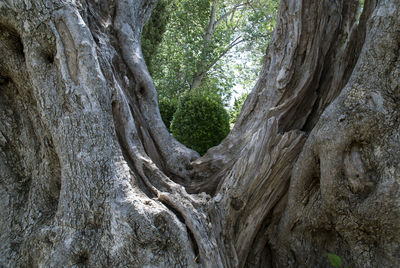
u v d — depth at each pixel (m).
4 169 3.59
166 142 4.59
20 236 3.29
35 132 3.65
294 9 4.08
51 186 3.45
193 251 3.08
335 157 2.92
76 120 3.14
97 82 3.28
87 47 3.27
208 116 6.64
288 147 3.55
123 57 4.79
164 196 3.33
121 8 4.98
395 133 2.70
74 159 3.09
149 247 2.80
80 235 2.91
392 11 2.79
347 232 2.99
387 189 2.62
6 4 3.18
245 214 3.59
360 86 2.92
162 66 15.91
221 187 3.70
